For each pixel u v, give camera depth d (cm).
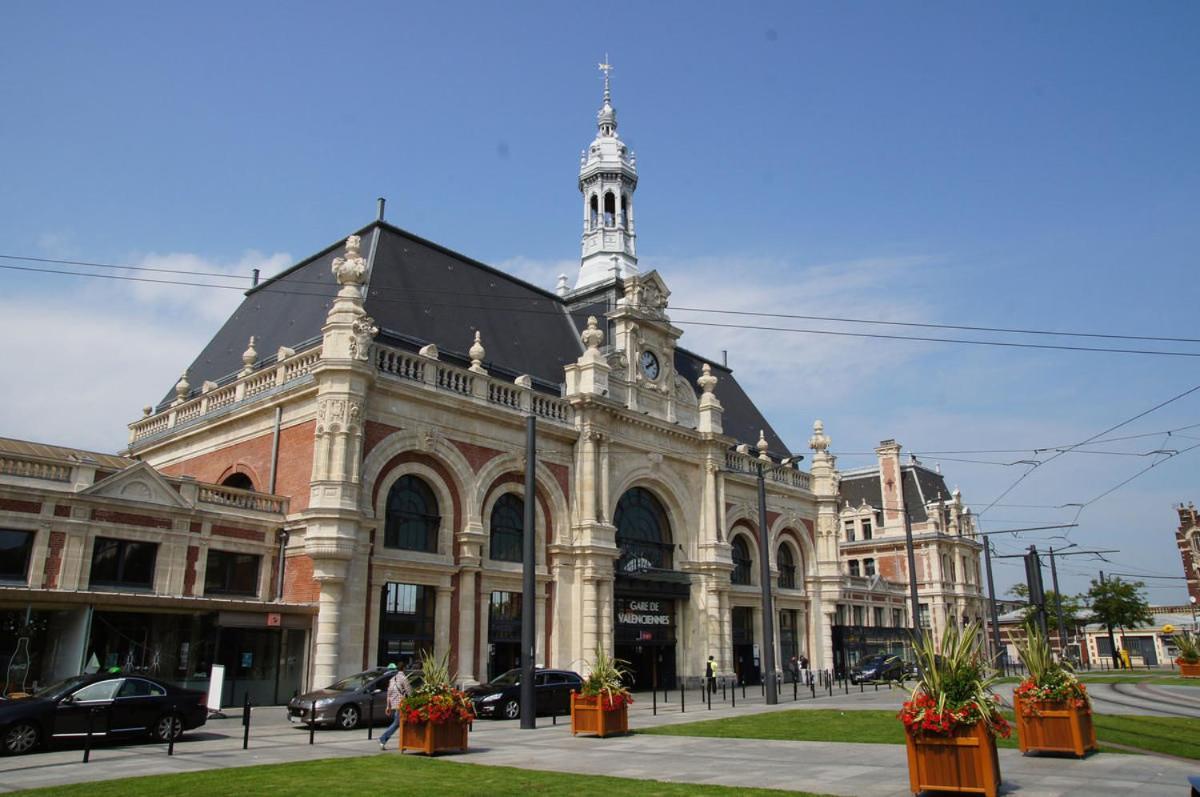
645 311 4122
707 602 4131
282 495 2905
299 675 2647
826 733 2019
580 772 1453
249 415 3138
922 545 7612
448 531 3088
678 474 4184
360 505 2789
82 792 1212
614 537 3659
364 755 1688
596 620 3481
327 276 3528
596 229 4969
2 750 1681
